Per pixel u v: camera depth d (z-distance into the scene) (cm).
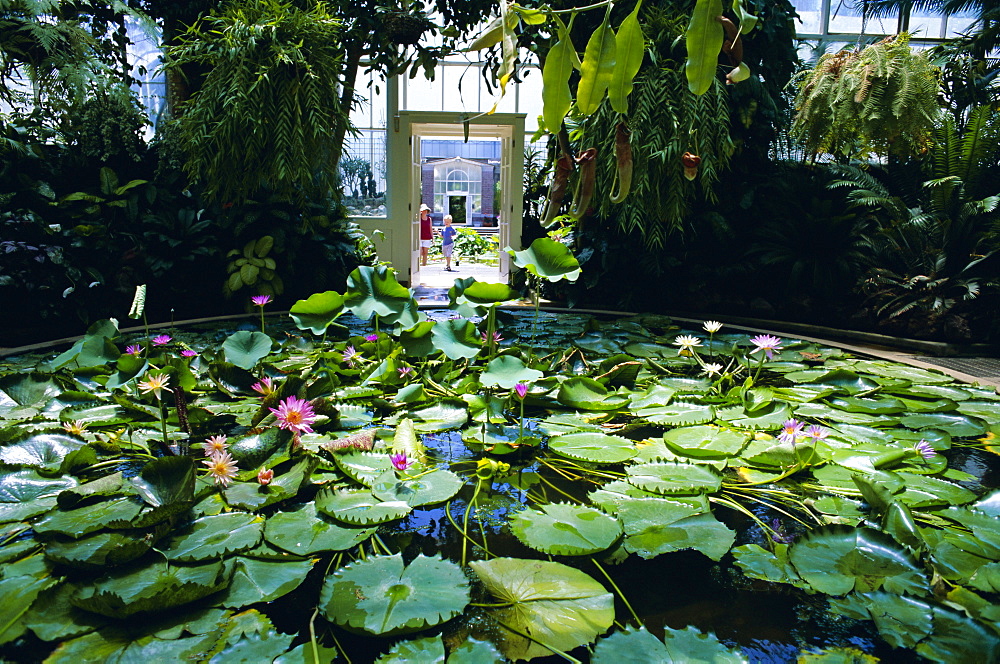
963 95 634
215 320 485
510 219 757
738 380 296
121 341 359
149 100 731
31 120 550
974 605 116
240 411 228
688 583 127
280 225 571
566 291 598
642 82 507
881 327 456
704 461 192
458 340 281
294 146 494
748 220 578
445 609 112
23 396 242
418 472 180
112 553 123
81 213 498
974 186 492
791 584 125
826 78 545
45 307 429
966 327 412
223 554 130
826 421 232
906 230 482
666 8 520
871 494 157
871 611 113
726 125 521
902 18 806
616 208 552
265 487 163
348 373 279
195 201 573
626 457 193
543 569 130
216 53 481
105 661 98
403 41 505
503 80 79
